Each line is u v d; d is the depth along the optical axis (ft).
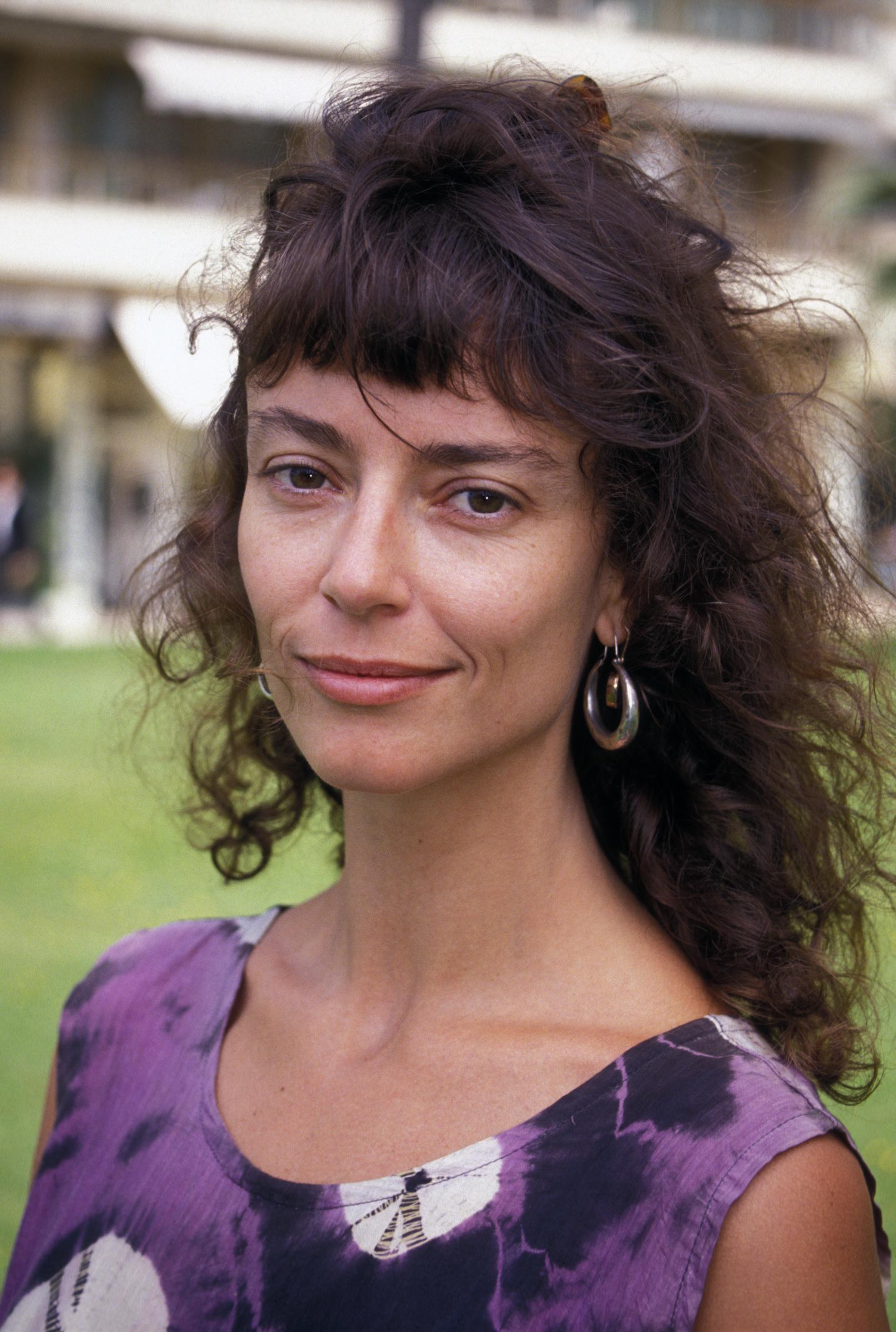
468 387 3.20
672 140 4.24
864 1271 3.06
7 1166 10.29
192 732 5.12
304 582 3.36
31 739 27.09
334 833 5.01
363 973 3.78
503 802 3.58
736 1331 2.97
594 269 3.28
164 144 52.90
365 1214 3.31
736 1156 3.03
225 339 4.21
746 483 3.65
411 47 13.07
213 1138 3.73
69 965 14.35
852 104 56.75
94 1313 3.61
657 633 3.73
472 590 3.24
